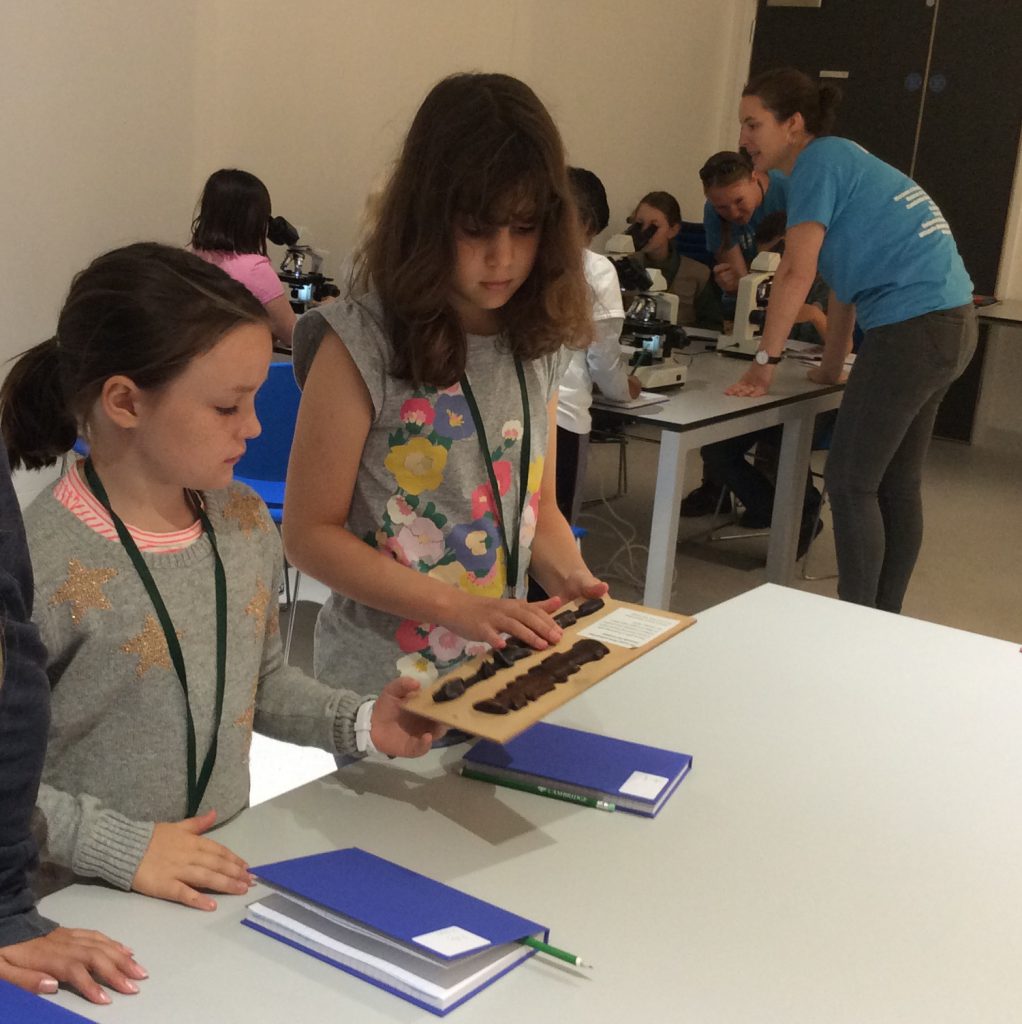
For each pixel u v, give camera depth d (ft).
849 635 5.93
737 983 3.22
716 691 5.16
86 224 14.30
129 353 3.57
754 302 14.19
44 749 3.08
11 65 13.10
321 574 4.84
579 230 4.81
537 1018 3.01
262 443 10.36
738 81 24.59
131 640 3.74
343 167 17.42
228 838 3.77
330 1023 2.94
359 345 4.75
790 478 12.98
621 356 11.07
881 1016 3.15
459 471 4.95
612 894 3.60
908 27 22.27
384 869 3.50
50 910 3.34
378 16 17.26
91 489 3.79
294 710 4.24
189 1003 2.98
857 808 4.25
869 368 11.02
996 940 3.54
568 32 20.74
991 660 5.74
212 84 15.39
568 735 4.54
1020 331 22.34
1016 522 18.19
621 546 15.40
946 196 22.50
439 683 3.93
